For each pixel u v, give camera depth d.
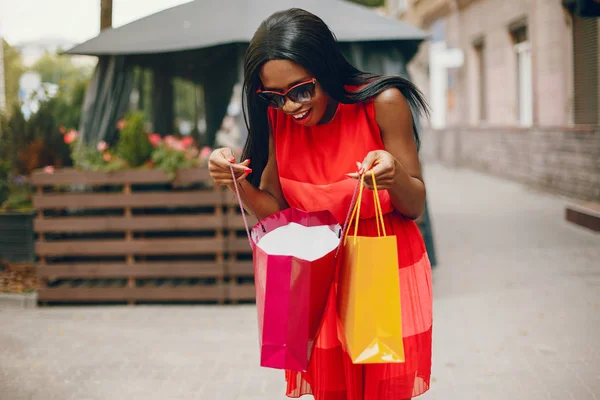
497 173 14.37
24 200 6.89
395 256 1.75
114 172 5.46
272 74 1.89
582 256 6.60
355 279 1.75
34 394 3.57
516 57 13.52
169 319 5.13
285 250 1.83
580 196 9.82
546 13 10.93
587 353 3.91
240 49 5.80
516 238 7.67
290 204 2.18
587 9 5.87
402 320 2.06
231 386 3.63
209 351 4.27
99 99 6.38
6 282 6.14
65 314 5.36
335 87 1.93
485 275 6.03
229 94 9.11
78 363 4.08
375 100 1.98
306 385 2.23
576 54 10.05
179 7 6.33
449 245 7.48
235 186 2.02
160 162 5.55
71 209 6.04
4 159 7.18
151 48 5.80
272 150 2.20
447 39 18.34
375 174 1.77
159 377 3.80
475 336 4.35
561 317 4.67
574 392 3.34
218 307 5.51
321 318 1.79
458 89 17.67
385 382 2.05
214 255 6.06
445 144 19.14
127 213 5.52
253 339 4.52
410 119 2.02
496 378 3.58
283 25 1.88
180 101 12.59
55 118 7.68
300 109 1.91
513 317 4.73
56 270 5.61
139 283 5.80
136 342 4.51
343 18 6.01
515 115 13.64
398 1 25.02
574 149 9.96
